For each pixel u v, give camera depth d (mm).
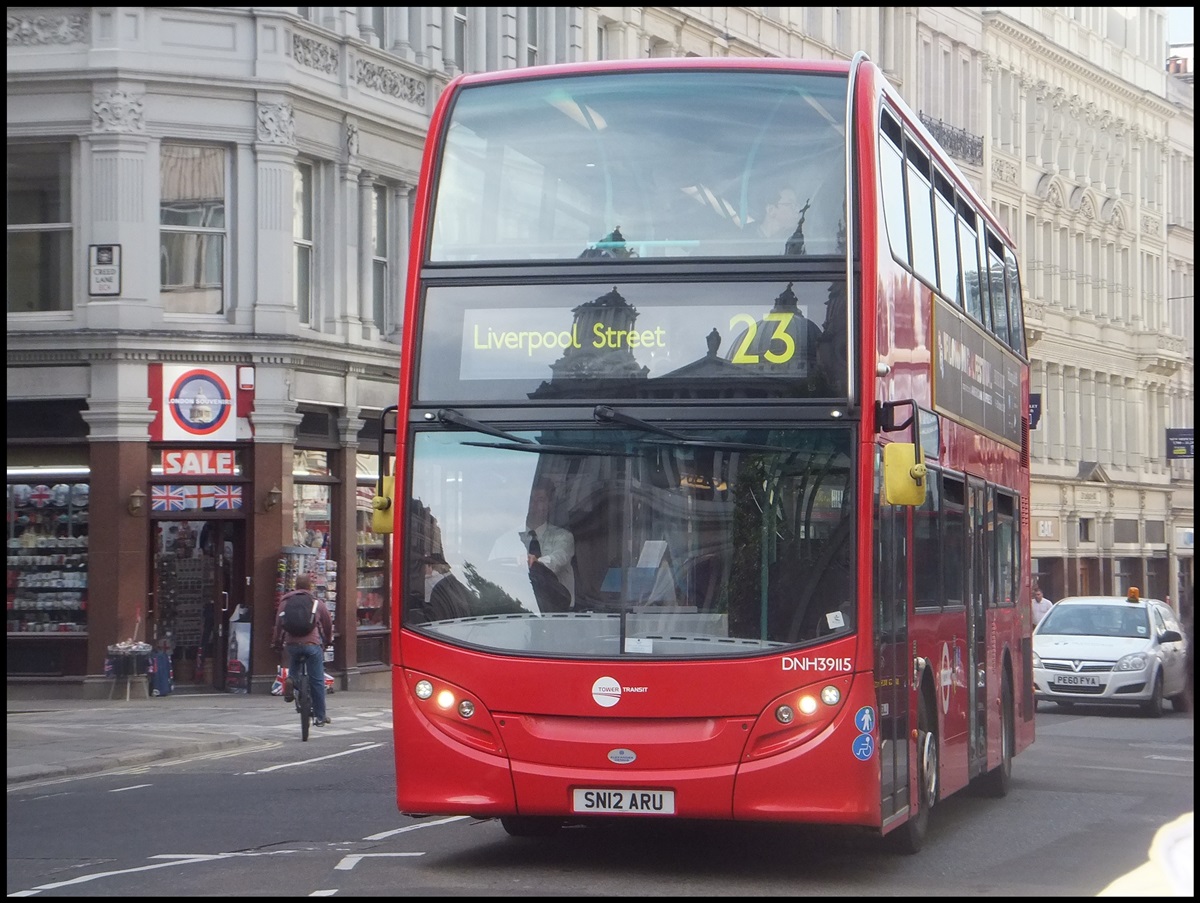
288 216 33375
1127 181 75875
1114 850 13312
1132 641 30734
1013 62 66375
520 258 11758
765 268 11508
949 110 61875
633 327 11539
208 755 22047
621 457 11422
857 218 11531
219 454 32625
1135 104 76812
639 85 11945
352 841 13312
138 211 31969
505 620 11359
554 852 12680
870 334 11383
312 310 34812
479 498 11531
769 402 11344
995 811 16062
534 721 11219
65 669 31547
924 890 11117
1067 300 69750
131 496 31594
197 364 32375
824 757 10969
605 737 11094
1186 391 81438
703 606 11172
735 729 11000
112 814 15375
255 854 12523
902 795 12000
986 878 11719
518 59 40781
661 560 11258
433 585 11500
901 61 58156
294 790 17312
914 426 11391
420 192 12008
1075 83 71500
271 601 32594
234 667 32344
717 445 11320
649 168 11758
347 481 35219
